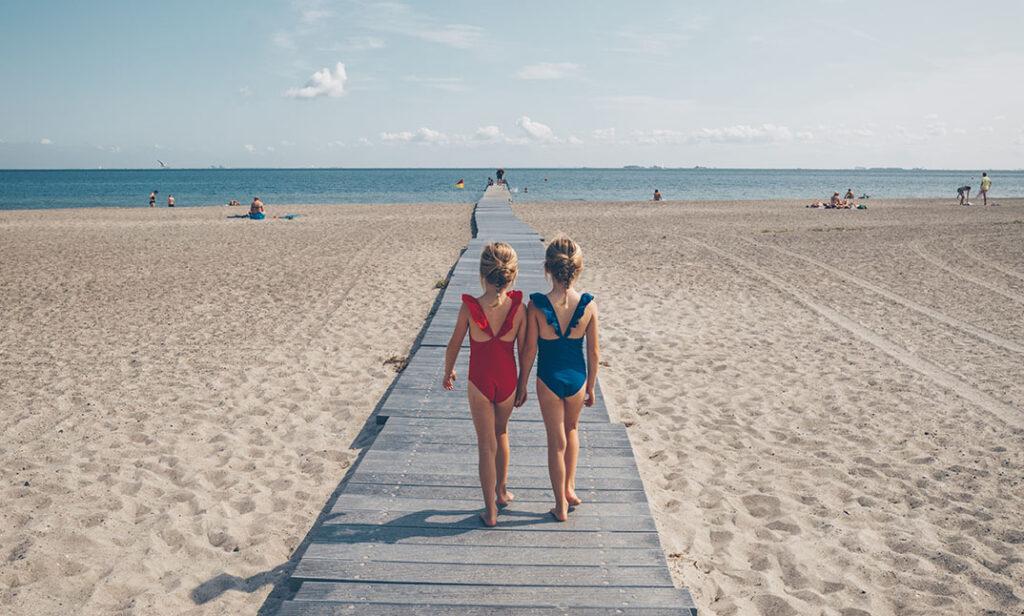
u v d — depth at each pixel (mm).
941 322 10297
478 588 3312
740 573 4004
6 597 3619
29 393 7129
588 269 14844
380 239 20203
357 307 11172
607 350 8875
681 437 6129
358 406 6824
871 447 5918
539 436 5301
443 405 6125
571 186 89188
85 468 5336
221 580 3826
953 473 5379
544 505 4129
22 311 10906
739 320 10445
